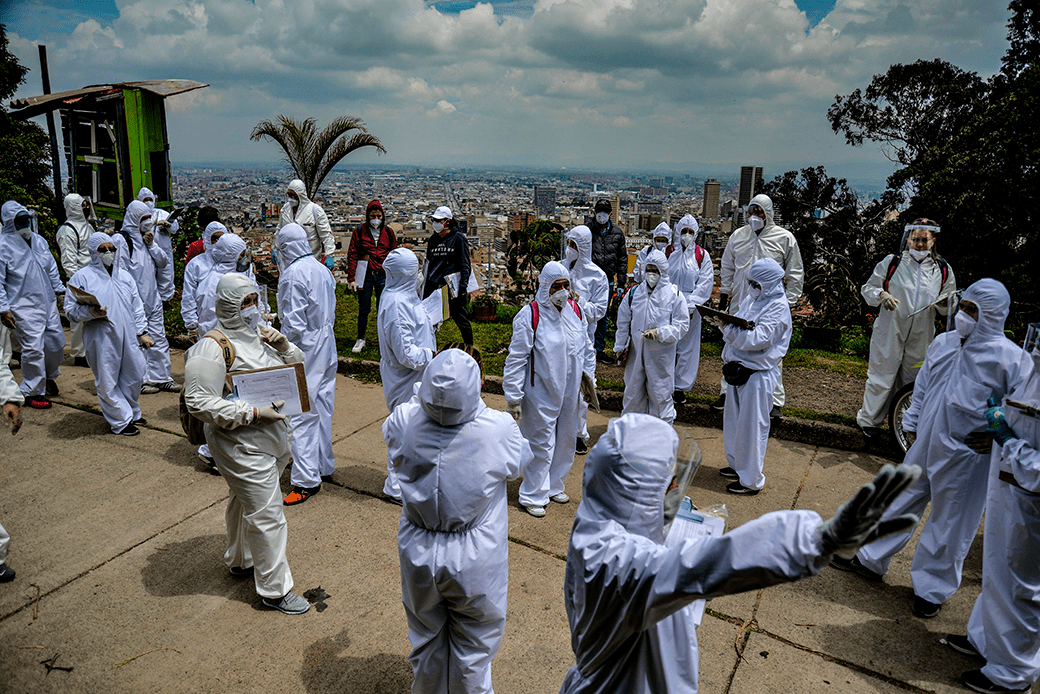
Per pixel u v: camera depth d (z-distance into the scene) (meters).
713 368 8.41
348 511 5.05
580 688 2.12
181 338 9.19
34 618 3.77
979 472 3.70
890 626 3.86
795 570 1.50
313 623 3.79
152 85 10.04
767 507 5.21
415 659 3.04
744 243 7.33
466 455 2.75
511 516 5.12
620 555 1.84
